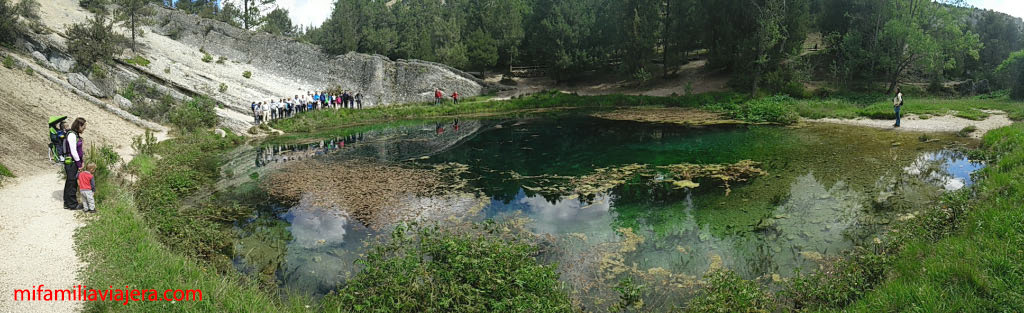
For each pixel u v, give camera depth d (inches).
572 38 1716.3
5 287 227.8
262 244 352.5
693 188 475.2
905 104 965.8
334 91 1501.0
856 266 257.8
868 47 1278.3
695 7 1539.1
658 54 1899.6
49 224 322.7
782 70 1288.1
